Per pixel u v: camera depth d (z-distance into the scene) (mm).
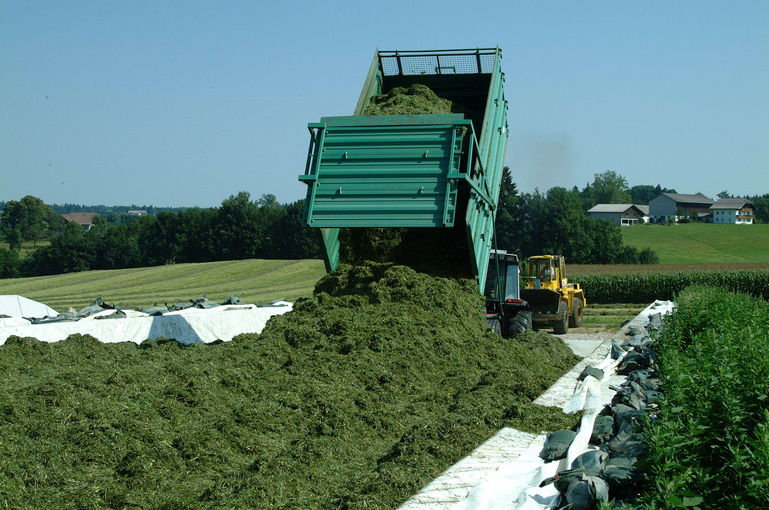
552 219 75500
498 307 13633
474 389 8281
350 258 11773
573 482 4773
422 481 5520
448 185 9836
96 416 6461
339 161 10305
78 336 9852
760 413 5469
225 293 38375
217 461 5988
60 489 5367
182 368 8086
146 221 78000
